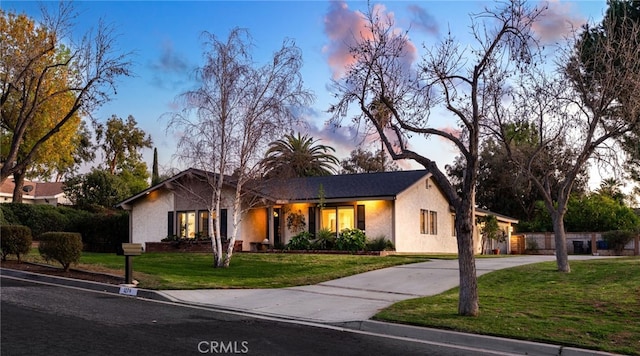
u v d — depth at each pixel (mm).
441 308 11461
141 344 7969
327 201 26406
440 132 11484
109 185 42594
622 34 15953
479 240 35531
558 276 16094
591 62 17141
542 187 17891
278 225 28828
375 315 10742
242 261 21531
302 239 26469
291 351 8062
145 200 30938
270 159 22453
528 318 10219
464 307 10648
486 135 17906
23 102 20922
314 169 42312
